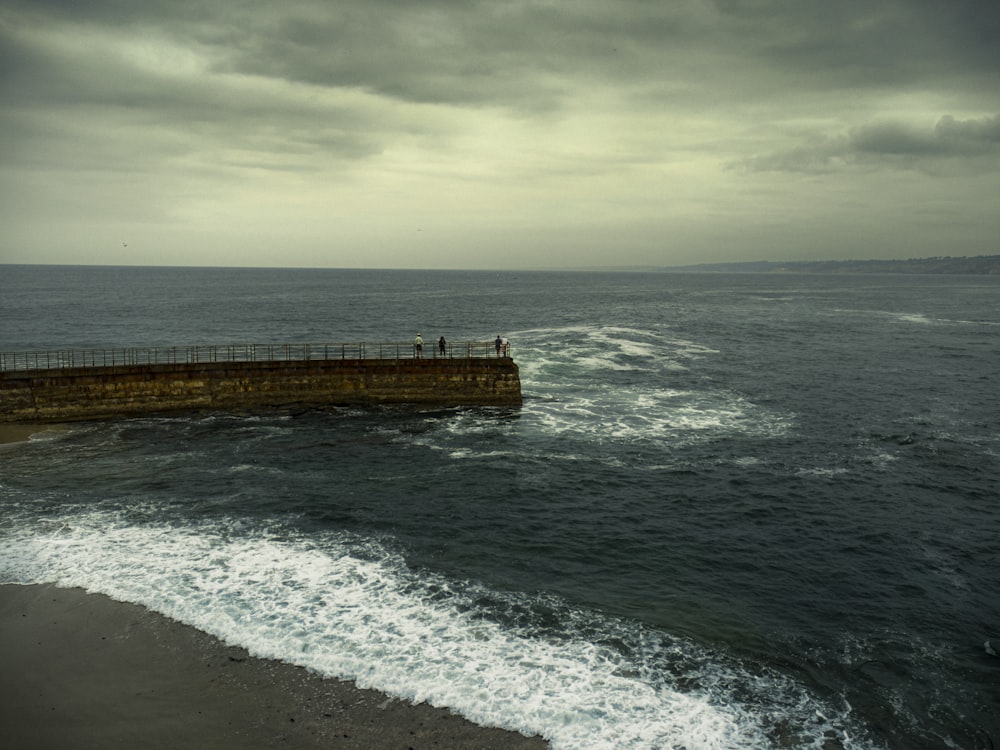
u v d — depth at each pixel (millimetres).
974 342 75312
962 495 27031
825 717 13961
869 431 36125
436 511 24547
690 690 14648
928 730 13742
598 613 17734
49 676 14609
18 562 19703
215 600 17766
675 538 22781
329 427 35625
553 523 23766
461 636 16391
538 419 37844
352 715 13570
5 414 34219
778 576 20281
